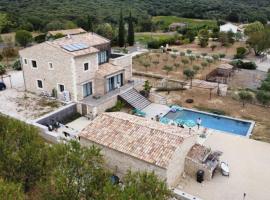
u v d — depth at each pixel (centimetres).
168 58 6981
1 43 8675
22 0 13612
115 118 2962
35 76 4375
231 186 2598
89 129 2884
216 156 2852
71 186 1673
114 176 2469
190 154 2728
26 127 2180
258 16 12900
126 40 9400
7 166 1903
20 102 4138
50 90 4297
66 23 10481
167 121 3734
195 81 5284
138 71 5922
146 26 12381
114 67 4538
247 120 3847
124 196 1398
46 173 1862
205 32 9325
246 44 8812
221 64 6216
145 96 4509
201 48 8569
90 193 1634
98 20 11706
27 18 11200
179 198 2345
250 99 4300
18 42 8175
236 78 5819
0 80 5138
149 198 1422
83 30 9675
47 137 3195
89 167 1728
